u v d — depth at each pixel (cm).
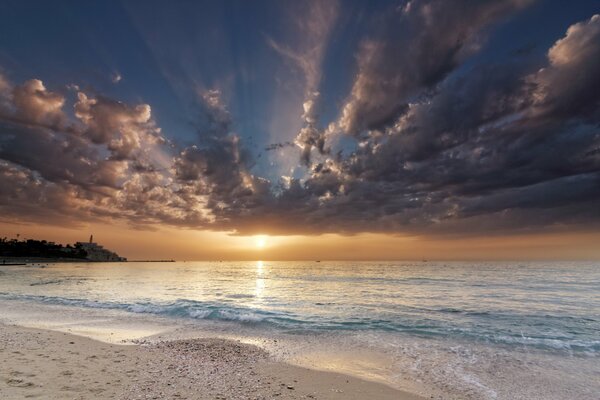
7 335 1352
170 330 1714
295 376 988
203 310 2320
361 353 1304
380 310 2512
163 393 766
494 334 1681
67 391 736
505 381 1003
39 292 3788
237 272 11831
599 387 964
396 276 7844
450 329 1795
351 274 9169
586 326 1934
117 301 3005
